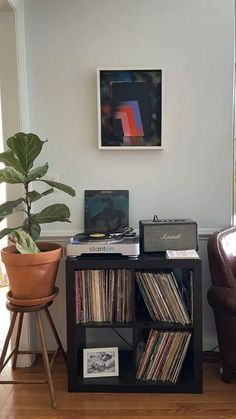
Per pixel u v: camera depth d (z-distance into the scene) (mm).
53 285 2037
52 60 2332
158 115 2332
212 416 1830
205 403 1933
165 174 2387
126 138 2344
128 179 2393
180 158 2375
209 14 2295
